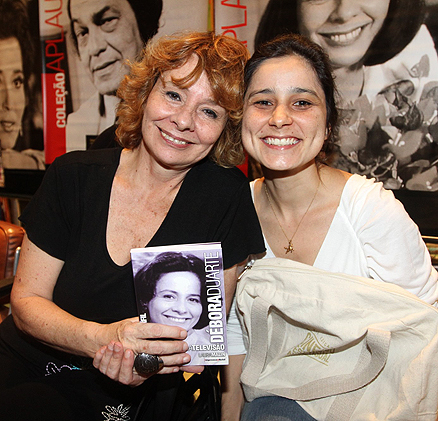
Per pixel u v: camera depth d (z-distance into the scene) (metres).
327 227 1.28
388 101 2.15
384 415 1.07
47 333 1.10
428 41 2.03
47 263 1.21
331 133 1.35
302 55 1.20
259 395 1.20
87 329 1.06
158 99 1.10
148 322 1.02
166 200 1.22
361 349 1.11
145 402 1.10
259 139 1.23
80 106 3.16
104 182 1.20
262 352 1.19
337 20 2.21
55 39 3.14
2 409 1.01
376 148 2.20
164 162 1.13
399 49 2.09
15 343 1.28
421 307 1.05
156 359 0.99
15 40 3.29
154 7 2.76
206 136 1.12
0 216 3.61
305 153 1.21
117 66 2.96
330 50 2.25
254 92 1.21
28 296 1.19
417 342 1.06
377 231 1.19
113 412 1.09
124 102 1.24
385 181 2.20
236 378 1.40
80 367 1.21
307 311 1.12
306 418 1.12
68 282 1.18
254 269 1.21
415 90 2.08
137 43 2.87
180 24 2.70
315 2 2.26
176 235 1.18
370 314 1.07
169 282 1.01
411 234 1.20
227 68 1.09
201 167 1.27
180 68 1.08
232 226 1.22
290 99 1.18
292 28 2.35
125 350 0.99
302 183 1.28
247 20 2.47
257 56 1.22
